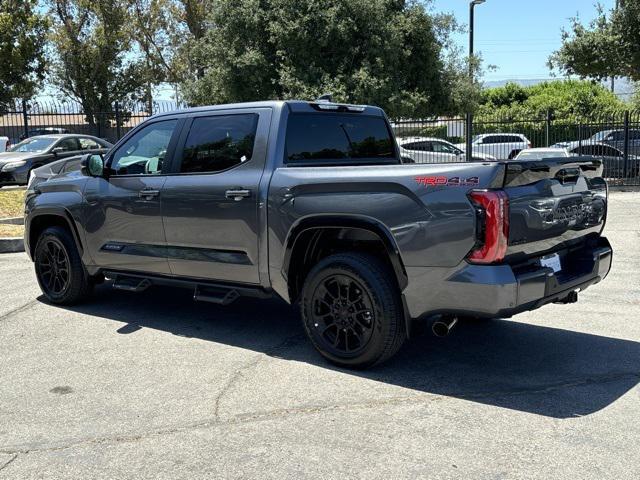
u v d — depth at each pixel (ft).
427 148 67.41
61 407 13.57
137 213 18.86
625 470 10.63
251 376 15.17
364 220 14.44
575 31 74.18
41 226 22.74
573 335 18.03
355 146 19.01
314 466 10.93
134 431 12.41
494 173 12.83
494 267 13.02
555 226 14.38
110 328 19.30
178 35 122.72
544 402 13.44
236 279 17.06
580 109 114.93
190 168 17.98
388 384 14.56
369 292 14.60
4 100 97.66
